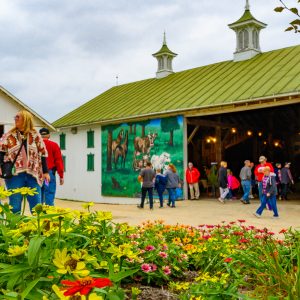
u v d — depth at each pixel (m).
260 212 12.84
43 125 21.42
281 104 17.14
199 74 25.53
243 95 18.59
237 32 24.83
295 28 2.55
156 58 29.48
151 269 4.04
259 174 15.94
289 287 2.85
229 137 25.66
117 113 24.86
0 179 5.91
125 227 4.34
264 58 23.20
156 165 22.02
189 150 27.59
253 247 4.98
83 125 26.67
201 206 17.14
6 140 5.75
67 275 2.21
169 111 20.91
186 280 4.39
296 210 14.97
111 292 2.27
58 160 8.80
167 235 6.00
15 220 3.11
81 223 3.84
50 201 8.79
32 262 2.22
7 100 19.84
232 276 3.78
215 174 22.89
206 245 5.02
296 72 18.97
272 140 26.73
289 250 4.73
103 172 25.58
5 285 2.53
